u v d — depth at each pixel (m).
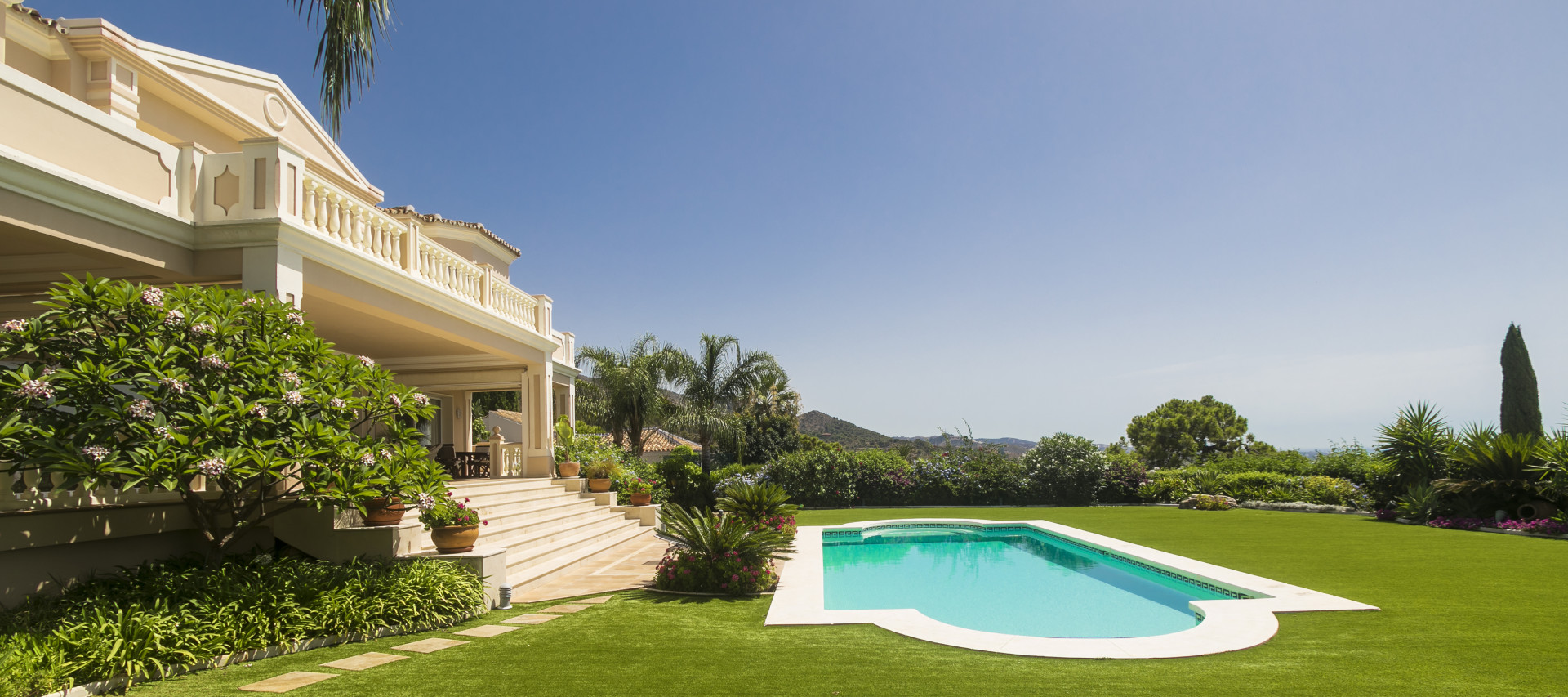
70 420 5.87
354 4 7.63
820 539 15.52
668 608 8.28
